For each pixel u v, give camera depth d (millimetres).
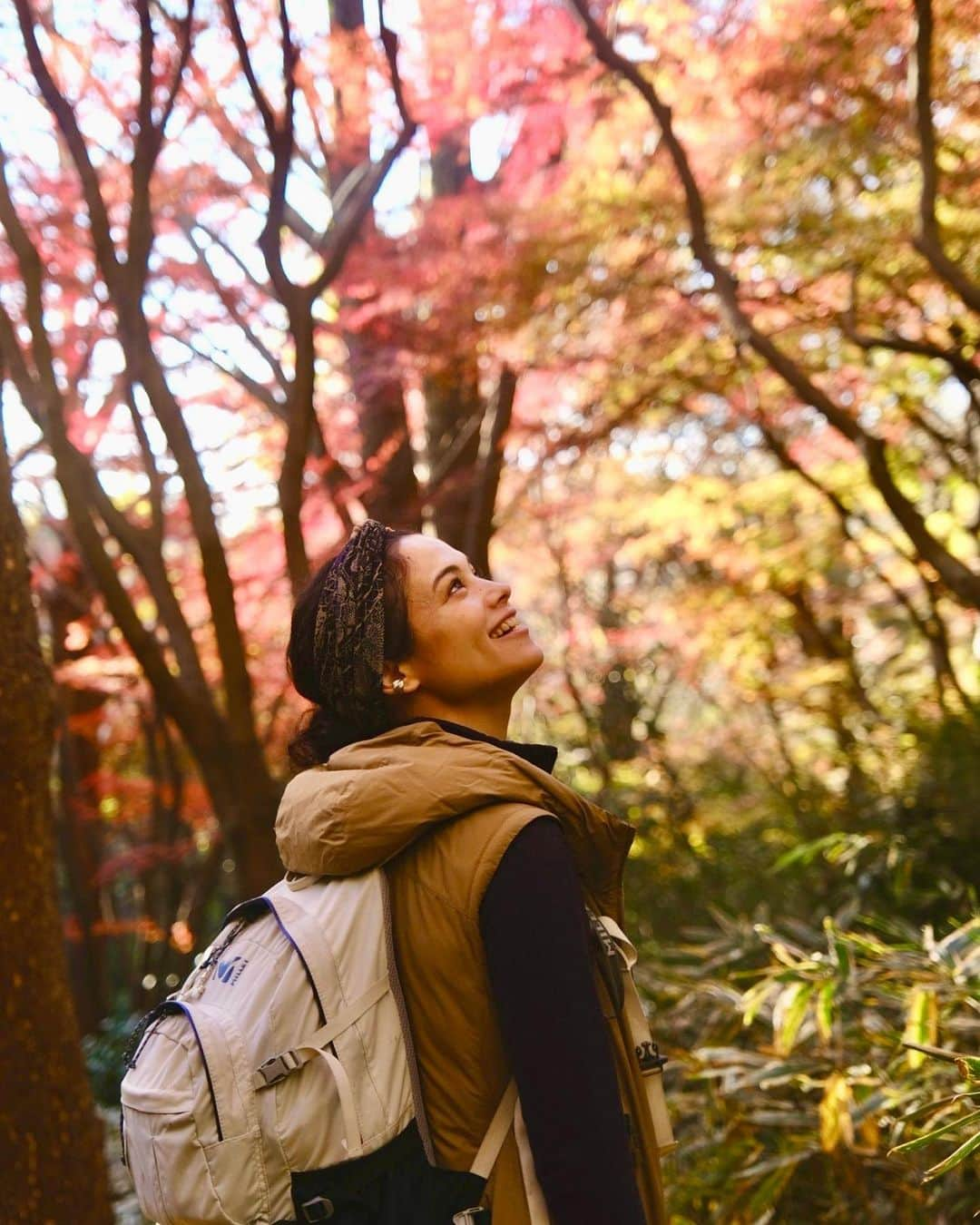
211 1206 1107
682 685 10211
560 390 6305
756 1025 3152
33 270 4527
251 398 6582
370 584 1326
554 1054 1071
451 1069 1130
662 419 7223
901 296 5348
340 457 6523
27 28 4141
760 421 6234
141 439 4980
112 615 4684
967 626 8359
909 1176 2414
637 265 5359
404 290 5422
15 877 2510
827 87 4797
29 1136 2482
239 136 5352
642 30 4953
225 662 4652
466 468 6227
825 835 5031
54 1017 2551
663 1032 3303
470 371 5902
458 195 5637
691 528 7328
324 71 5176
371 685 1321
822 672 7652
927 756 5145
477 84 5180
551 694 8625
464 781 1154
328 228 5738
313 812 1198
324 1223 1107
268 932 1215
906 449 7531
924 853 4508
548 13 4938
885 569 8148
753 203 5145
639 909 5203
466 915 1122
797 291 5469
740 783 6898
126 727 8734
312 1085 1125
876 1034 2539
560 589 8812
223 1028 1157
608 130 5301
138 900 9258
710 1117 2871
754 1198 2508
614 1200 1053
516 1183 1119
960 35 4543
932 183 3979
